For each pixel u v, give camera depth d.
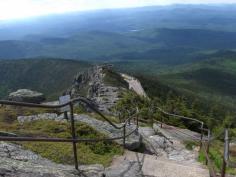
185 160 16.53
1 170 7.90
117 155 13.34
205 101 150.75
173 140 22.88
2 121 16.09
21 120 16.02
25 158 9.87
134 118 27.89
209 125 40.53
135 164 12.35
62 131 14.09
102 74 73.81
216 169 13.28
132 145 15.81
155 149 18.45
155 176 11.36
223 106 156.75
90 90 68.44
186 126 35.62
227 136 8.22
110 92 48.78
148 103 41.75
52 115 17.02
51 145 11.73
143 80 110.12
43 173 8.44
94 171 10.30
